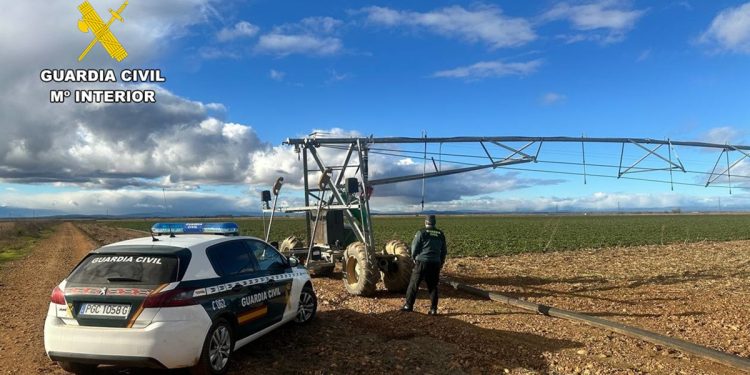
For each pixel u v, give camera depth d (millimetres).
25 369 6422
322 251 14680
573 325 8539
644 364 6410
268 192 15891
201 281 5832
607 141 17547
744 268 17094
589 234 46094
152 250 5832
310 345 7238
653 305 10445
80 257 23734
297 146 14508
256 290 6809
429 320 8891
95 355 5332
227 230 7133
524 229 59312
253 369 6207
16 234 47844
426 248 9398
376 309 9977
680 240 36938
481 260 21625
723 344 7309
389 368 6227
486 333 7941
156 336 5262
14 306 11070
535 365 6367
